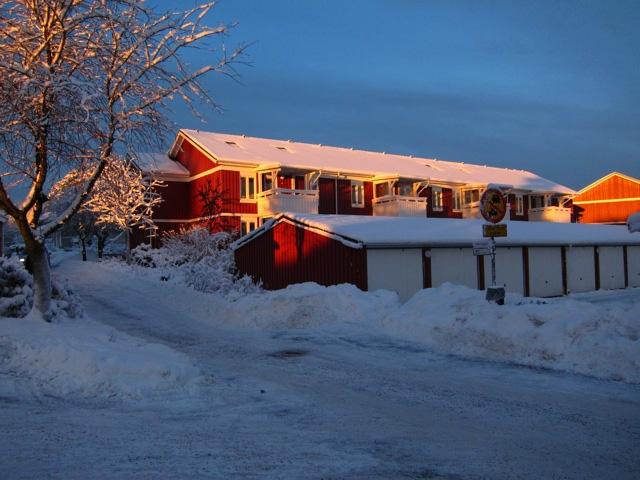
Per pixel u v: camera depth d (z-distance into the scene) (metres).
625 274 31.45
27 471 5.25
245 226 35.53
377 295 16.72
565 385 8.75
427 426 6.84
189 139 37.38
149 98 12.20
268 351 12.20
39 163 11.95
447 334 12.26
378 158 45.56
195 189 37.19
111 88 12.27
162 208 37.19
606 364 9.45
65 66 12.21
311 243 23.50
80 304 15.02
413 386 8.90
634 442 6.20
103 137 12.04
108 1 11.76
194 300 20.36
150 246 35.41
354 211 39.88
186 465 5.45
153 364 8.98
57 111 11.66
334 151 44.09
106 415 7.29
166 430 6.66
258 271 26.58
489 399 8.05
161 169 37.00
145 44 11.97
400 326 13.55
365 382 9.21
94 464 5.46
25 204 12.07
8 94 11.26
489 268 25.11
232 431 6.65
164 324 16.42
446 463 5.57
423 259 23.03
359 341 12.93
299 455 5.79
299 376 9.72
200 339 13.93
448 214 44.78
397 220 26.23
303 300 15.99
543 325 10.99
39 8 11.57
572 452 5.89
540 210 48.72
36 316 12.26
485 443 6.20
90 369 8.74
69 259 43.78
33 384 8.48
